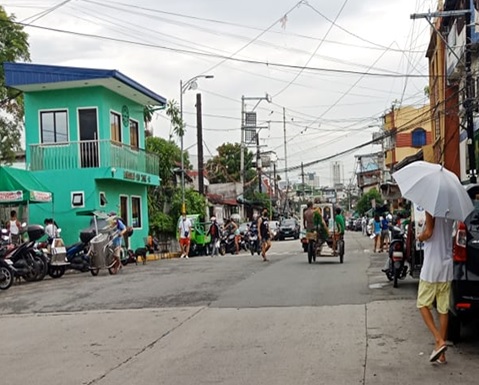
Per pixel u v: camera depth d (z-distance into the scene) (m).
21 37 29.02
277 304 11.56
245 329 9.52
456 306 7.61
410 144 45.34
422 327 9.19
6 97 29.09
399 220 16.62
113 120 28.20
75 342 9.22
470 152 19.83
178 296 13.07
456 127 26.95
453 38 23.92
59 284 16.38
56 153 26.44
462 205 7.32
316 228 20.06
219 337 9.05
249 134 58.16
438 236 7.40
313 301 11.74
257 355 7.92
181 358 7.96
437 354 7.15
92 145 26.33
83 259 19.69
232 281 15.27
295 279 15.27
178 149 37.16
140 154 29.53
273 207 71.75
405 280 14.37
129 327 10.11
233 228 33.53
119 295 13.60
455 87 26.11
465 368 7.05
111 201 27.42
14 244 17.53
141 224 30.91
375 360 7.49
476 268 7.54
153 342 8.95
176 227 34.69
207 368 7.41
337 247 20.00
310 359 7.62
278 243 42.03
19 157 32.72
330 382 6.64
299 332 9.16
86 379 7.18
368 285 13.71
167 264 22.33
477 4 18.70
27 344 9.27
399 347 8.08
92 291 14.45
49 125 27.17
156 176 31.20
